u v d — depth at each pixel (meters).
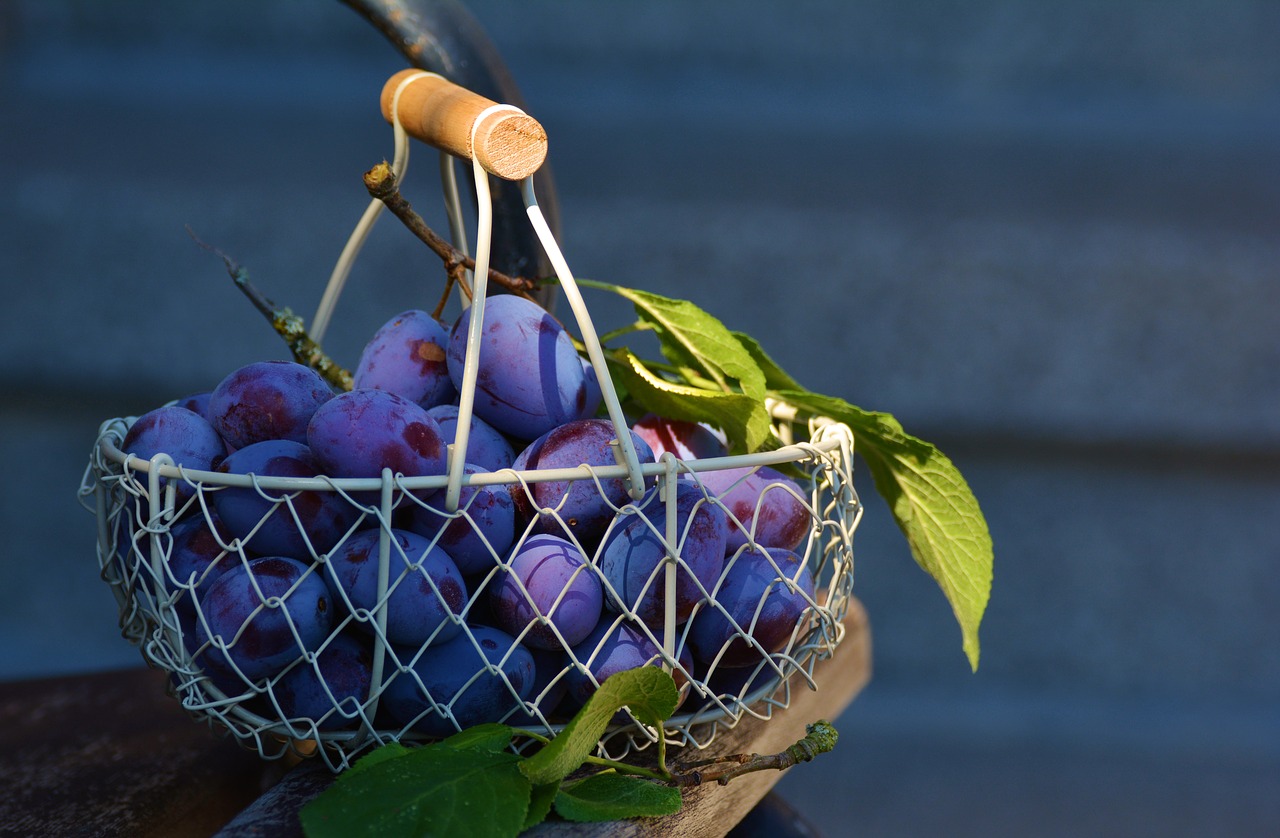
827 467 1.43
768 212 4.18
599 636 1.41
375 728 1.41
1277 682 4.30
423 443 1.40
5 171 4.22
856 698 4.14
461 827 1.35
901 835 3.58
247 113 5.16
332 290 1.51
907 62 5.64
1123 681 4.32
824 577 1.70
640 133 5.06
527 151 1.40
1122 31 5.58
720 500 1.44
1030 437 4.28
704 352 1.48
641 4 5.39
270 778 1.50
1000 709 4.13
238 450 1.42
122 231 4.13
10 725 1.55
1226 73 5.64
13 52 5.48
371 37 5.64
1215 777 3.81
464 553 1.40
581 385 1.45
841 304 4.16
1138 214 4.34
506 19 5.37
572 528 1.41
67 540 4.34
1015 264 4.12
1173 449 4.29
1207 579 4.29
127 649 4.34
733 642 1.42
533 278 1.53
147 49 5.56
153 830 1.47
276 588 1.38
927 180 4.66
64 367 4.26
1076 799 3.70
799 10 5.45
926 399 4.22
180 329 4.23
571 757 1.36
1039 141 5.25
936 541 1.51
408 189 4.23
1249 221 4.34
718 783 1.42
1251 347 4.12
